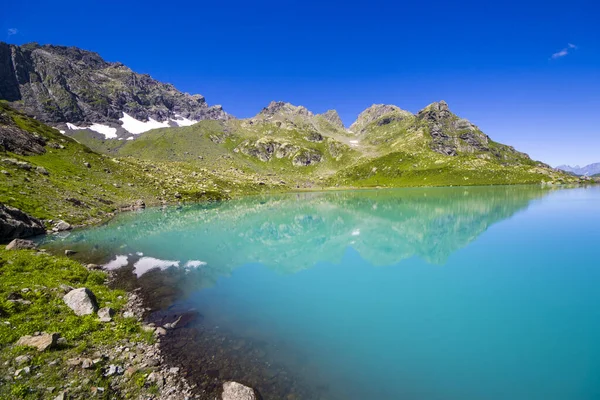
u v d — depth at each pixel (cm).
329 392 1430
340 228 6550
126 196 9288
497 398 1392
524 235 5078
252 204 11681
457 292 2777
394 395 1414
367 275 3328
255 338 1928
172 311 2286
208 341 1864
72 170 9250
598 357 1719
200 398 1344
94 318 1909
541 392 1430
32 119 11812
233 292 2777
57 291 2161
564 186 19312
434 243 4825
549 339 1920
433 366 1644
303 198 15050
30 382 1267
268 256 4150
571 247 4269
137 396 1316
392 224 6862
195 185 15162
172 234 5322
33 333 1595
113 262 3491
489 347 1836
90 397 1252
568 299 2570
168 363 1593
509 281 3038
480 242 4719
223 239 5116
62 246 4034
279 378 1523
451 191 16638
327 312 2361
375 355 1750
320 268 3619
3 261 2625
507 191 15175
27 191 5941
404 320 2212
